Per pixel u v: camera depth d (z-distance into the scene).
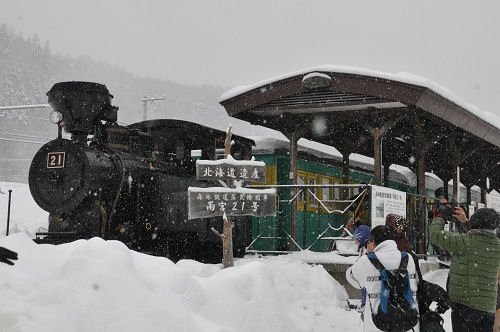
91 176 10.88
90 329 4.68
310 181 15.94
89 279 5.05
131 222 11.71
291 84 12.27
